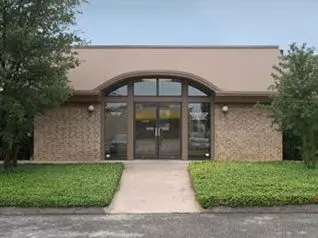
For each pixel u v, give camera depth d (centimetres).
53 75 1681
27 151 2202
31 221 1109
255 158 2167
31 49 1630
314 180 1445
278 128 1947
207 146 2211
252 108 2169
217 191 1276
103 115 2183
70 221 1108
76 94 2102
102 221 1108
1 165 1927
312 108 1705
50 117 2156
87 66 2262
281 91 1761
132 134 2205
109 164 1916
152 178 1642
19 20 1647
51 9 1661
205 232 997
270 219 1123
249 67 2298
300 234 975
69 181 1449
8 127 1659
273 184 1370
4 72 1579
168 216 1164
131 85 2211
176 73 2133
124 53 2341
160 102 2216
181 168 1886
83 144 2158
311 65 1733
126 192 1425
